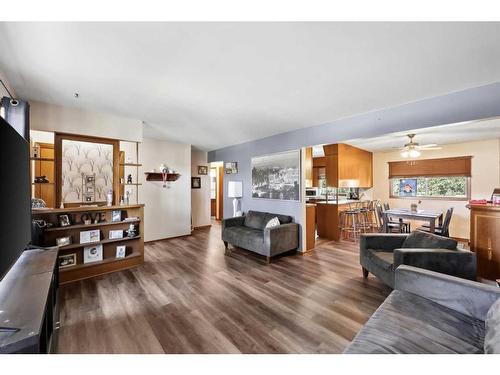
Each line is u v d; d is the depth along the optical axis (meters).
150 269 3.39
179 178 5.52
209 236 5.61
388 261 2.60
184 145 5.62
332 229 5.35
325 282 2.94
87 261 3.17
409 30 1.53
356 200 6.25
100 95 2.69
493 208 2.72
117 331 1.93
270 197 4.80
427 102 2.72
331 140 3.71
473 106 2.42
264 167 4.93
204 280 3.00
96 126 3.31
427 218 4.33
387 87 2.44
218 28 1.52
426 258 2.26
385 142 5.32
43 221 2.86
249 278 3.07
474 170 5.12
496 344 1.05
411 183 6.21
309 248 4.41
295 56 1.86
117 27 1.51
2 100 2.20
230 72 2.13
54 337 1.83
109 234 3.38
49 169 3.68
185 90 2.54
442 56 1.85
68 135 3.19
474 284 1.52
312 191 6.81
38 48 1.75
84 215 3.25
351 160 5.91
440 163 5.61
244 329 1.96
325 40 1.65
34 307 1.28
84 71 2.12
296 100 2.81
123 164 3.65
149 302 2.42
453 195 5.52
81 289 2.72
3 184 1.25
